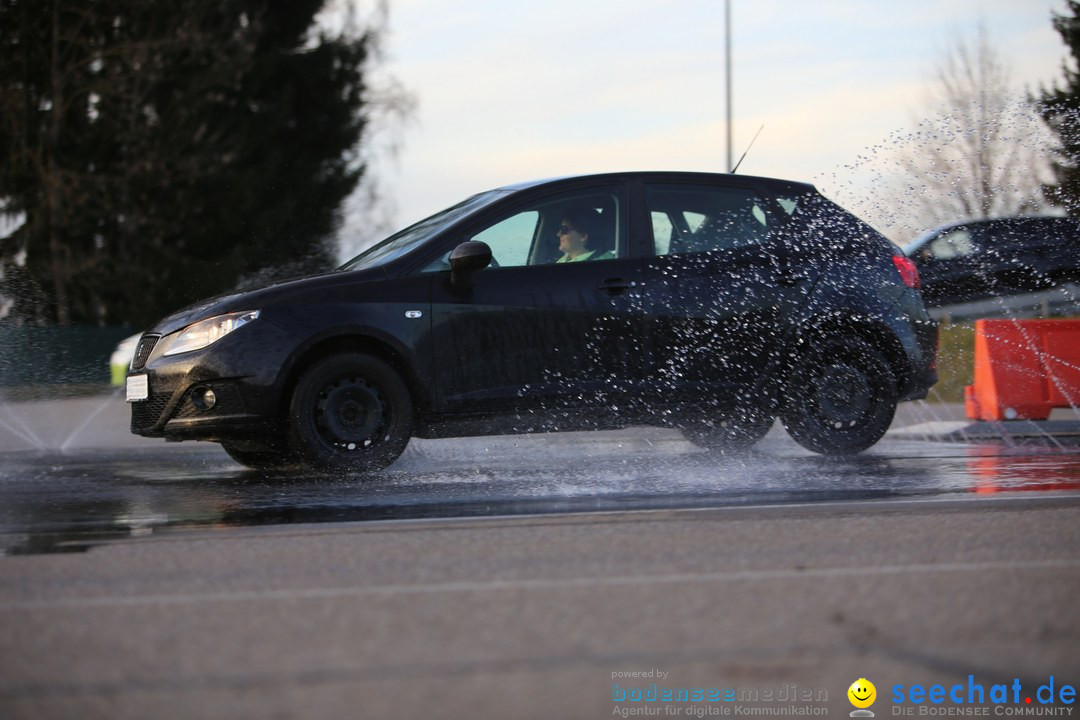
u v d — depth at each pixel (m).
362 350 13.33
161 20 59.38
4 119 56.88
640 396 13.87
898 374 15.08
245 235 62.91
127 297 59.81
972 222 34.66
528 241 13.88
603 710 4.91
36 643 6.03
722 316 14.16
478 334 13.46
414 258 13.57
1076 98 56.16
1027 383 19.53
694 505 10.61
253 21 62.16
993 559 7.80
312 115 67.00
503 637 5.97
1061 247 34.59
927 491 11.55
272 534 9.27
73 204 57.28
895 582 7.11
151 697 5.12
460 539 8.80
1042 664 5.52
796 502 10.77
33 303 36.38
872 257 15.05
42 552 8.70
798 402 14.62
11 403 25.56
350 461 13.17
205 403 12.95
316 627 6.22
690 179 14.59
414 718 4.82
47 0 57.09
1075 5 58.44
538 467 14.03
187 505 11.39
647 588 7.01
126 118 58.62
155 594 7.10
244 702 5.04
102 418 23.52
